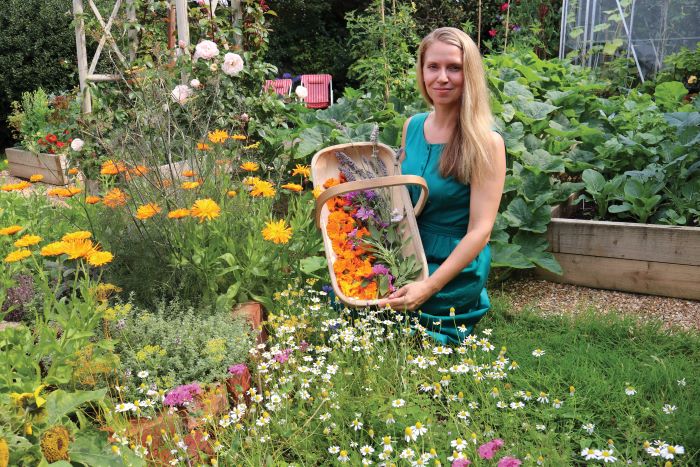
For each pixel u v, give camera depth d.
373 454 1.88
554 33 9.04
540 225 3.54
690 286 3.25
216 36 4.89
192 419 1.87
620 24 7.67
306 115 5.11
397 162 2.83
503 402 1.97
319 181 3.01
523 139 4.20
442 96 2.59
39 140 6.93
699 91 6.85
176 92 3.46
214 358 2.09
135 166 2.79
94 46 8.88
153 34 4.82
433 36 2.62
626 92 7.19
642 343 2.74
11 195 3.54
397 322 2.58
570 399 2.09
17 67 9.07
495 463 1.76
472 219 2.56
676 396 2.18
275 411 1.99
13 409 1.54
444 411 2.18
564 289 3.51
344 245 2.77
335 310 2.79
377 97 5.18
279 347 2.26
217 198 2.88
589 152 4.32
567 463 1.79
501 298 3.27
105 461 1.62
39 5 9.06
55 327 2.06
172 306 2.47
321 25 12.91
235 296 2.64
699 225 3.46
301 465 1.90
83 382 1.93
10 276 2.51
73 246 1.95
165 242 2.64
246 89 4.88
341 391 2.05
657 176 3.71
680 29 7.30
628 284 3.41
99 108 4.39
